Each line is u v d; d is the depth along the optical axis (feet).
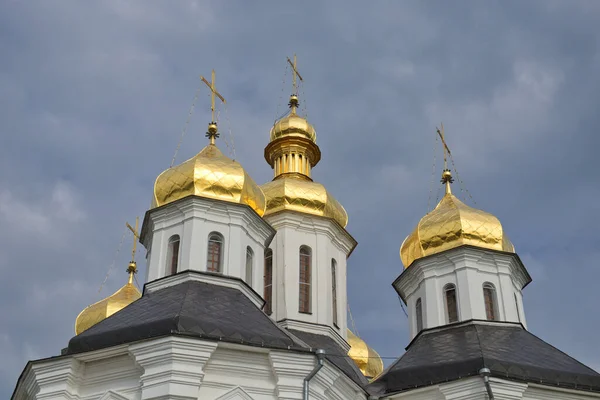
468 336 100.63
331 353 104.73
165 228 103.24
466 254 110.42
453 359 93.61
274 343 83.51
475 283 108.68
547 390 90.02
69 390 81.76
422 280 112.27
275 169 136.26
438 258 111.65
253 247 105.29
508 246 113.60
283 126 138.10
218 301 90.84
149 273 100.73
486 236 111.96
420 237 114.42
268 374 82.53
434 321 107.65
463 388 89.25
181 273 97.09
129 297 138.92
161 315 85.15
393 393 92.53
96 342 83.20
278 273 115.34
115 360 82.53
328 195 123.65
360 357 139.23
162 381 78.07
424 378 92.48
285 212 118.93
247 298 95.45
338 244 122.01
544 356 95.20
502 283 109.70
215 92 122.42
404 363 97.30
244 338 82.58
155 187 107.04
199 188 104.32
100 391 81.76
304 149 137.28
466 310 106.32
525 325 111.45
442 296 109.81
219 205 102.99
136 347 80.43
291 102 143.84
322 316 112.68
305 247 118.52
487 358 91.50
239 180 106.11
